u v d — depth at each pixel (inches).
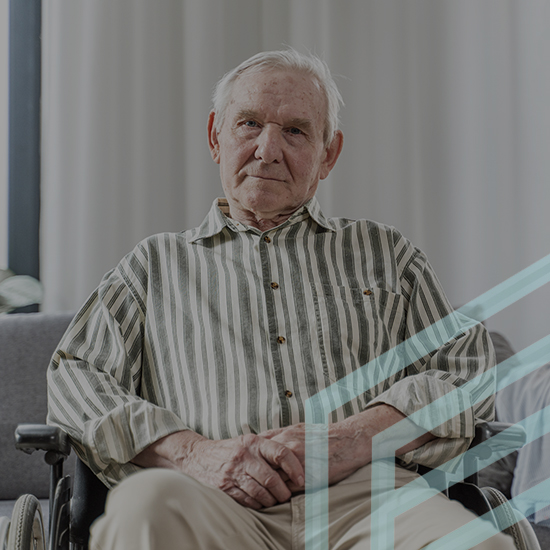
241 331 45.4
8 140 89.6
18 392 61.9
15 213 89.2
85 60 91.5
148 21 94.4
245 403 43.1
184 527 32.4
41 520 39.8
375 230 51.0
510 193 99.7
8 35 90.3
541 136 99.1
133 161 92.8
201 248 49.1
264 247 48.4
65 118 90.4
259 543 36.3
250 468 37.9
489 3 101.1
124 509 32.3
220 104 51.3
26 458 60.4
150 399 46.4
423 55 100.9
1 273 83.7
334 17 99.4
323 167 54.7
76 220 90.0
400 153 99.8
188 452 39.9
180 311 46.9
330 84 52.5
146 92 93.9
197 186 94.7
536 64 99.7
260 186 48.8
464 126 100.9
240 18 97.8
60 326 65.0
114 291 48.3
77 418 42.3
